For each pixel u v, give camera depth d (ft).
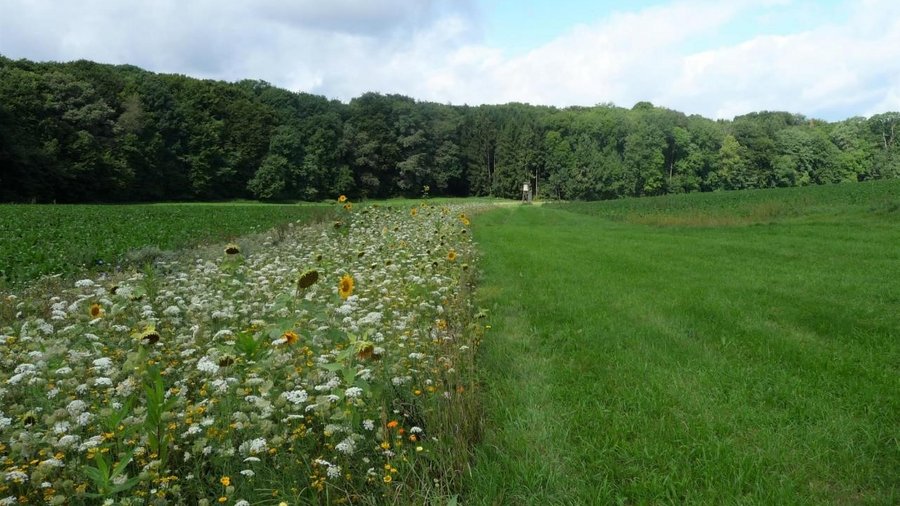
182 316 19.74
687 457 13.61
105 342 16.37
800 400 16.70
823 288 32.35
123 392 12.55
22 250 42.39
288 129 241.76
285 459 11.58
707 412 16.02
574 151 301.02
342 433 12.27
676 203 147.23
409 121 282.77
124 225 68.90
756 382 18.33
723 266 41.91
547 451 13.98
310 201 243.60
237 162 230.89
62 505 9.98
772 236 63.52
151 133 209.26
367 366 14.71
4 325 19.97
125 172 191.31
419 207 60.03
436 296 24.56
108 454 11.30
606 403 16.96
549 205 192.03
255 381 12.86
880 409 15.99
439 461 12.56
